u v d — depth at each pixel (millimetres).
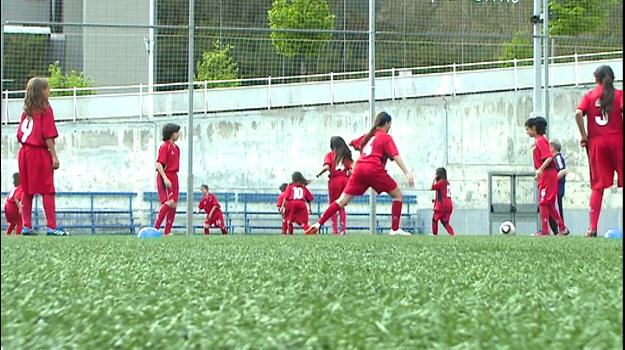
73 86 24438
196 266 3748
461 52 19516
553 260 4367
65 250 5289
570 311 1980
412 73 25109
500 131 23016
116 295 2365
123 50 24828
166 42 19172
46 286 2596
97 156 22562
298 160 23078
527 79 23516
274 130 23047
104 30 24641
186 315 1889
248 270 3463
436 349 1412
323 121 23141
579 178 22594
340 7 18844
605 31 18469
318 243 7031
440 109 23172
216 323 1751
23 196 9906
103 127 22594
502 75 23984
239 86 24828
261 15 18859
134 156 22609
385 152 10586
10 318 1837
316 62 19016
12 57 21562
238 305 2105
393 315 1854
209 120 22922
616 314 1878
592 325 1688
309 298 2250
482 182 22719
